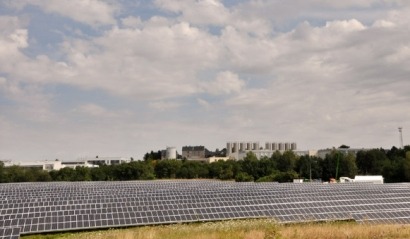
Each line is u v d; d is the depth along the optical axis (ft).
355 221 137.08
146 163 503.61
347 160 448.65
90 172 465.47
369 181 323.37
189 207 147.43
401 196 168.76
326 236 99.25
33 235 123.44
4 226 124.36
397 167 376.27
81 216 134.31
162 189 224.94
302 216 141.18
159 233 112.57
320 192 176.35
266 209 146.41
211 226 123.03
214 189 208.23
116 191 216.13
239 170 447.83
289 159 468.75
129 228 130.62
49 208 143.02
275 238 95.04
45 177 450.71
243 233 107.34
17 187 265.95
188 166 509.76
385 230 105.70
